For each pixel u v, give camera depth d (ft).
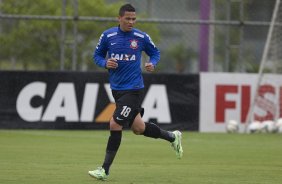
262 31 261.24
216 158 132.05
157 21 203.72
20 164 115.85
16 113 195.21
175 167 115.55
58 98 196.65
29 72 195.52
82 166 114.42
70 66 206.18
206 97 202.49
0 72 194.29
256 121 204.44
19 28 230.48
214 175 104.73
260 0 234.38
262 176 104.01
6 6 229.66
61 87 196.44
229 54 209.46
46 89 195.93
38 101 195.72
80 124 197.06
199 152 144.36
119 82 98.99
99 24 230.68
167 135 104.37
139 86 99.66
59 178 98.43
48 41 230.07
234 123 201.87
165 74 200.03
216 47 256.73
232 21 207.41
